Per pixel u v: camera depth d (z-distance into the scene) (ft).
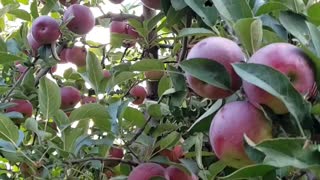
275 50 1.31
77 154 2.35
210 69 1.45
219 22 1.94
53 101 2.22
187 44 2.21
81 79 3.22
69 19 2.63
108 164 2.54
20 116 2.52
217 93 1.46
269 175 1.16
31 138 2.76
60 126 2.24
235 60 1.45
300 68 1.29
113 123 2.28
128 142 2.33
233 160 1.35
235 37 1.74
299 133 1.29
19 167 2.61
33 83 2.85
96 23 3.00
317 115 1.27
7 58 2.41
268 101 1.29
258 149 1.12
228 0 1.61
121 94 3.05
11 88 2.77
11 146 2.12
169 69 2.14
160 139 2.34
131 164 2.30
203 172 1.92
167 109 2.36
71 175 2.35
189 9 2.12
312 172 1.20
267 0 1.81
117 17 3.02
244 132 1.31
